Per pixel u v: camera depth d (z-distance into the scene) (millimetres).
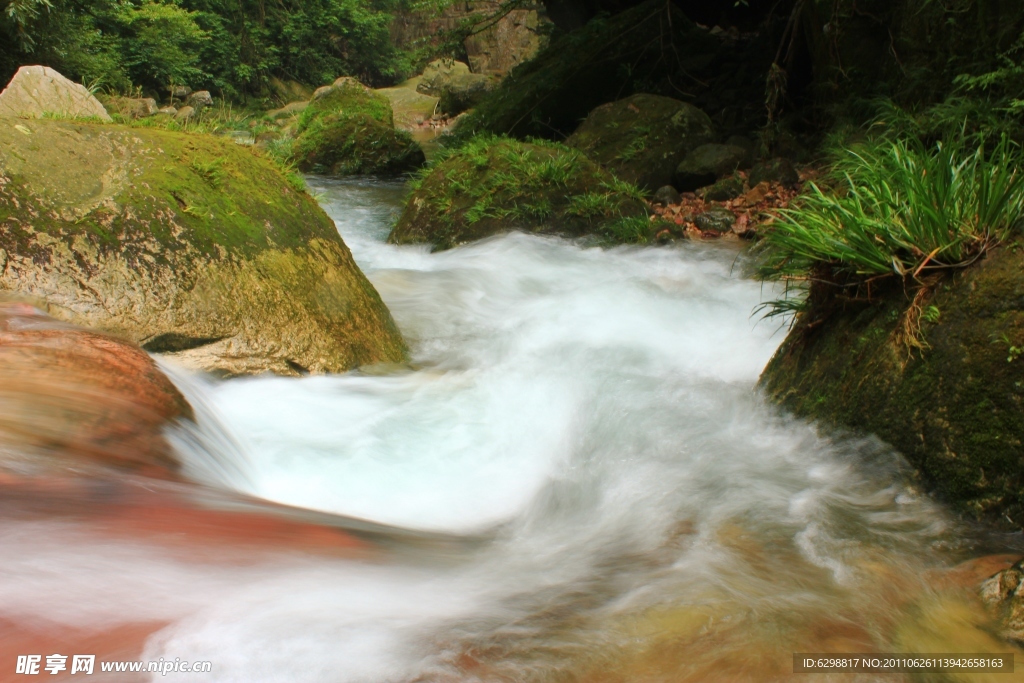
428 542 2760
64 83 7523
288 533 2453
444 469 3689
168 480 2750
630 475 3428
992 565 2588
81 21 19891
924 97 8609
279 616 2047
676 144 11102
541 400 4422
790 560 2674
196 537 2289
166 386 3391
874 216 3746
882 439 3217
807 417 3607
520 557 2750
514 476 3680
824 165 9969
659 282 7129
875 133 9008
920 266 3230
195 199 4488
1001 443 2848
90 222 4102
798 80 12766
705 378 4574
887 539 2811
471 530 3125
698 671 2084
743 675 2070
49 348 3240
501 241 8453
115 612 1914
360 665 1960
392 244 9164
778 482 3275
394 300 6305
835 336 3689
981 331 2975
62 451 2652
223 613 2000
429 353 5348
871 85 10047
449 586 2420
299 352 4449
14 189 4020
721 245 8578
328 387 4426
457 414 4246
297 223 4961
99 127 4492
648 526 2973
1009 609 2336
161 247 4223
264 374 4309
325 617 2088
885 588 2504
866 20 10078
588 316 6141
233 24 30188
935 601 2447
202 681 1811
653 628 2256
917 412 3105
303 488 3424
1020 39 6879
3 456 2486
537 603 2387
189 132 5141
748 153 10930
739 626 2268
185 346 4164
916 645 2234
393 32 37125
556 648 2133
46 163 4184
